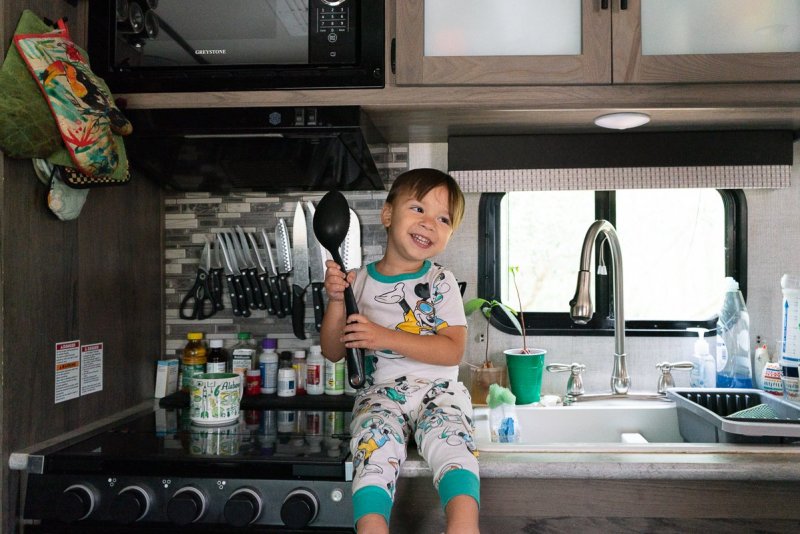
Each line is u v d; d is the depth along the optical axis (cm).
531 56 149
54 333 146
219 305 194
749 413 151
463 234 193
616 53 148
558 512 127
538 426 172
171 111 151
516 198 197
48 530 127
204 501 122
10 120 126
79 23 155
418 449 129
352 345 129
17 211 135
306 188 192
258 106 151
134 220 181
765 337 187
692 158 182
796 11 148
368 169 172
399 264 149
